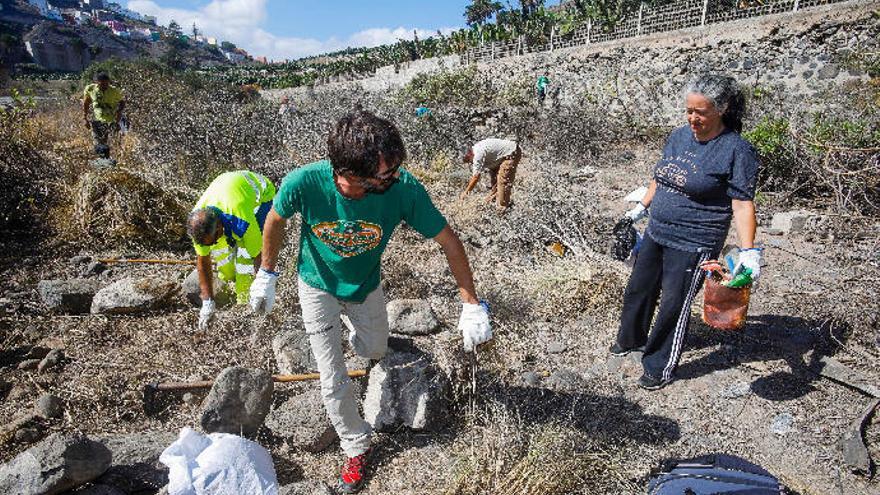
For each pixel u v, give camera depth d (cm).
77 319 386
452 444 268
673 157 287
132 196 529
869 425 279
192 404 298
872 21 1028
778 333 362
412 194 213
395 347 298
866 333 350
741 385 313
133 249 515
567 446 251
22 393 303
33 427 278
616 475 249
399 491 242
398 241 516
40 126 834
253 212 344
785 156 657
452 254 225
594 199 637
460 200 612
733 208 269
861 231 527
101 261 477
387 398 275
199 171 734
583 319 390
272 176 684
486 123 1192
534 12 2511
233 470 212
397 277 431
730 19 1444
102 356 341
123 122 841
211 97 1259
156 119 884
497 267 471
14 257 484
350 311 246
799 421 284
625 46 1469
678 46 1326
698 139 274
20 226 547
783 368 326
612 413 294
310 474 255
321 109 1123
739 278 259
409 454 264
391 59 3372
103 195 535
